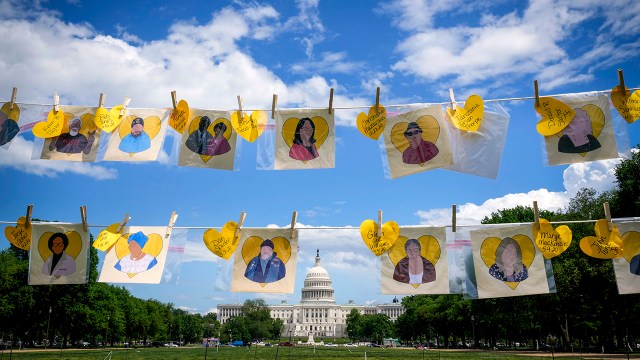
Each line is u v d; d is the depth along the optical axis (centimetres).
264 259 1097
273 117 1053
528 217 6419
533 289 1023
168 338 19088
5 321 8344
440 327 12656
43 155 1070
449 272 1057
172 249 1113
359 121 1030
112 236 1120
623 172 5781
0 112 1064
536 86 984
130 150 1076
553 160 980
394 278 1062
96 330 9694
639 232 1007
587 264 5316
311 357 8094
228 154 1055
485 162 995
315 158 1040
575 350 8069
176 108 1077
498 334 11162
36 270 1105
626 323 7200
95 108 1085
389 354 9088
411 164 1013
